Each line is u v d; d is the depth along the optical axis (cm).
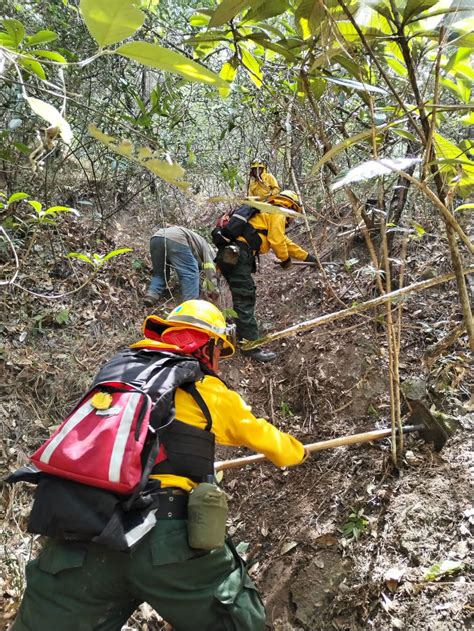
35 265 417
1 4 391
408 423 273
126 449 164
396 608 218
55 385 351
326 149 224
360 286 383
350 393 322
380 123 259
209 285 413
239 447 333
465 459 256
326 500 276
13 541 271
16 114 420
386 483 264
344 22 150
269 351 386
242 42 204
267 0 161
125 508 162
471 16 126
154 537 172
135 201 536
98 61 432
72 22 431
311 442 313
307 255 389
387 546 239
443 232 365
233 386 373
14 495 291
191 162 450
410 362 317
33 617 170
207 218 535
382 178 224
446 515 238
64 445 167
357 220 260
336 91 225
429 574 219
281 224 373
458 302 336
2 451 308
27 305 388
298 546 262
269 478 306
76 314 401
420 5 120
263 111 318
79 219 479
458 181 132
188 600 176
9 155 368
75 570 169
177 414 187
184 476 183
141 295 441
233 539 285
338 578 240
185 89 477
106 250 462
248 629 179
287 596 246
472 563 217
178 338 207
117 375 187
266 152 435
